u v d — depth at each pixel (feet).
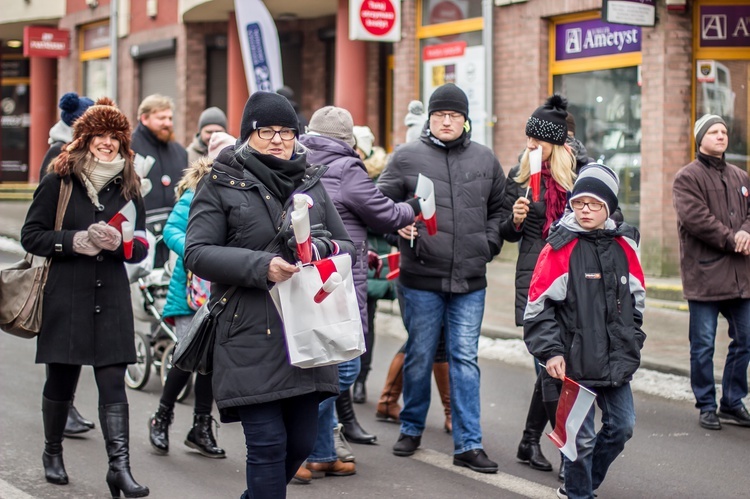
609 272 19.34
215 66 81.46
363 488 22.90
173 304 26.99
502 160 56.54
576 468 19.44
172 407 25.68
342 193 23.16
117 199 22.31
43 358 21.79
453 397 24.56
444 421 29.22
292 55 75.97
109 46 93.09
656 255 49.47
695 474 23.88
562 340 19.39
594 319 19.22
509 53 55.77
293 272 16.44
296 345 16.53
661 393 31.55
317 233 17.71
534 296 19.34
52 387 22.59
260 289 17.12
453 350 24.63
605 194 19.11
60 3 98.32
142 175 28.71
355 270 23.62
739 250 27.20
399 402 31.48
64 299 21.85
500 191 25.35
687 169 28.02
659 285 46.44
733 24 48.88
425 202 23.41
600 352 19.17
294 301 16.57
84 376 34.17
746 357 27.91
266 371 16.88
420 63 61.52
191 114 81.00
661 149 48.98
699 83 49.03
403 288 25.04
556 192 23.89
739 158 49.42
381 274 30.32
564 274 19.25
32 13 100.63
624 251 19.62
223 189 17.42
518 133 55.57
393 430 28.09
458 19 59.21
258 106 17.52
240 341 16.98
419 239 24.40
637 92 50.83
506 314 44.16
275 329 16.98
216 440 26.02
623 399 19.69
